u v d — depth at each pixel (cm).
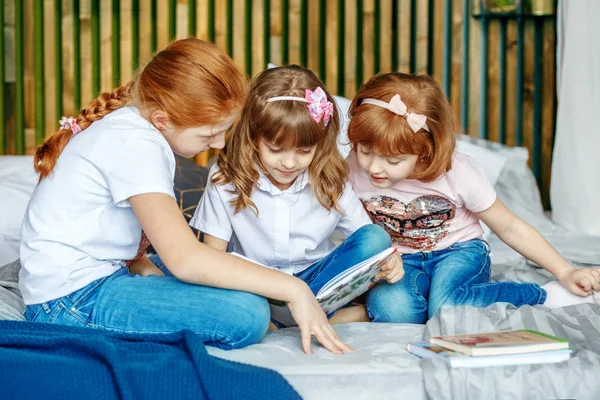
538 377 128
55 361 121
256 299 143
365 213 185
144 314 145
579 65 275
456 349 132
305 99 159
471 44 310
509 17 310
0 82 286
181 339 135
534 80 315
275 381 120
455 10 307
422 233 192
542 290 176
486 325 152
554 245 240
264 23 299
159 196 144
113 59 291
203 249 141
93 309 148
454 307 158
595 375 130
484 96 314
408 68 307
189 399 119
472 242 195
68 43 288
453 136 179
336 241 242
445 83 311
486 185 188
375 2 304
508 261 217
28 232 153
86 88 290
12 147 289
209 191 176
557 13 301
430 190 188
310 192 176
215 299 143
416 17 306
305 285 143
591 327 148
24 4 285
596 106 275
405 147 170
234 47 296
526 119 316
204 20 294
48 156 154
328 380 126
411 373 128
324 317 142
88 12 288
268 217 175
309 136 159
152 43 292
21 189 234
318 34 302
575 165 276
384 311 172
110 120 154
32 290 150
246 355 137
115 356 121
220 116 150
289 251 178
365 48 303
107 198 150
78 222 150
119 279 151
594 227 273
